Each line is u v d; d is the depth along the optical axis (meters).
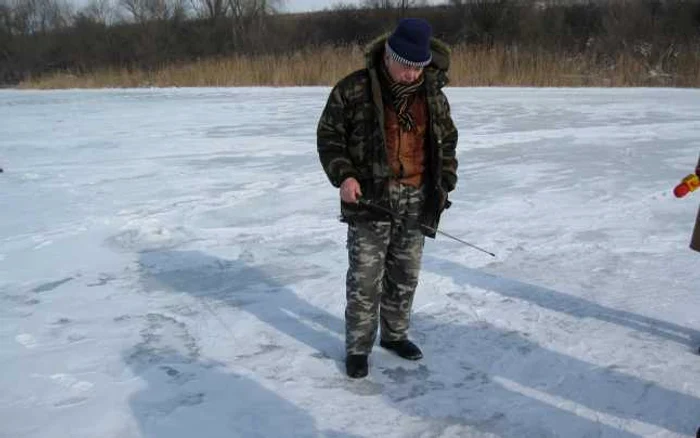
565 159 9.33
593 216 6.51
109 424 3.10
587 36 29.12
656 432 3.03
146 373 3.58
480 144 10.57
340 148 3.35
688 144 10.32
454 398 3.33
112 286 4.89
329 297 4.63
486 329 4.09
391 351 3.81
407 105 3.34
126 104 19.66
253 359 3.75
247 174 8.72
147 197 7.56
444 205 3.52
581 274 4.98
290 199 7.36
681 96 17.73
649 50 23.55
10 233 6.27
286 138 11.73
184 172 8.95
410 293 3.68
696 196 7.20
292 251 5.62
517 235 5.94
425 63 3.16
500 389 3.41
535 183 7.92
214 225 6.43
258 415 3.18
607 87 21.34
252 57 28.59
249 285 4.88
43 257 5.56
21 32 46.59
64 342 3.97
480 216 6.55
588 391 3.38
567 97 17.73
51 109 19.00
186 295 4.70
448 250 5.55
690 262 5.20
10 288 4.88
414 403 3.29
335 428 3.08
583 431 3.04
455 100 17.11
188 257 5.51
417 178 3.44
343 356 3.78
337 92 3.34
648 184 7.77
